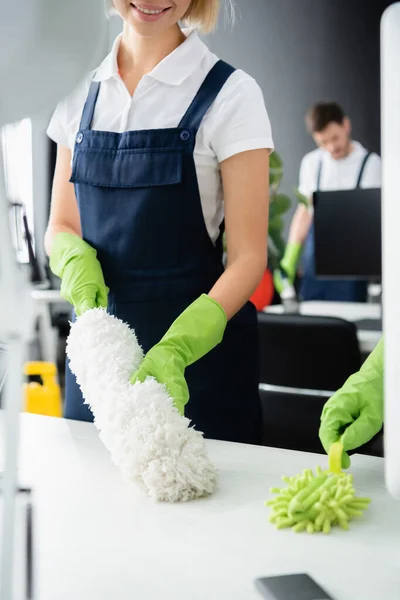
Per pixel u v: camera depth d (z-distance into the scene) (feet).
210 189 4.24
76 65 1.18
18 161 13.09
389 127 1.68
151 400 2.69
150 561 2.06
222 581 1.93
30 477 2.83
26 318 1.34
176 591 1.87
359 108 18.03
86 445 3.28
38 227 13.93
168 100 4.21
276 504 2.43
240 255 3.97
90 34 1.17
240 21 17.87
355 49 17.81
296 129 18.22
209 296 3.75
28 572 1.90
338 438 2.90
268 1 17.92
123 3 3.73
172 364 3.12
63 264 4.08
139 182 4.17
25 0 1.10
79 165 4.33
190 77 4.22
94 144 4.29
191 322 3.48
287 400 5.55
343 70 17.95
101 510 2.48
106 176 4.25
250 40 18.01
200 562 2.06
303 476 2.53
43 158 13.89
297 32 18.01
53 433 3.50
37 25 1.12
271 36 18.06
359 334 7.05
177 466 2.57
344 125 13.89
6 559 1.37
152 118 4.22
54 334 10.84
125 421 2.65
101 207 4.30
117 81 4.28
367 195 8.27
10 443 1.36
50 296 10.40
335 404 2.93
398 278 1.70
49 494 2.64
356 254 8.45
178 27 4.39
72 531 2.28
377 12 17.58
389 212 1.70
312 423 5.47
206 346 3.52
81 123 4.39
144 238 4.22
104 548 2.15
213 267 4.34
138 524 2.35
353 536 2.27
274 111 18.33
